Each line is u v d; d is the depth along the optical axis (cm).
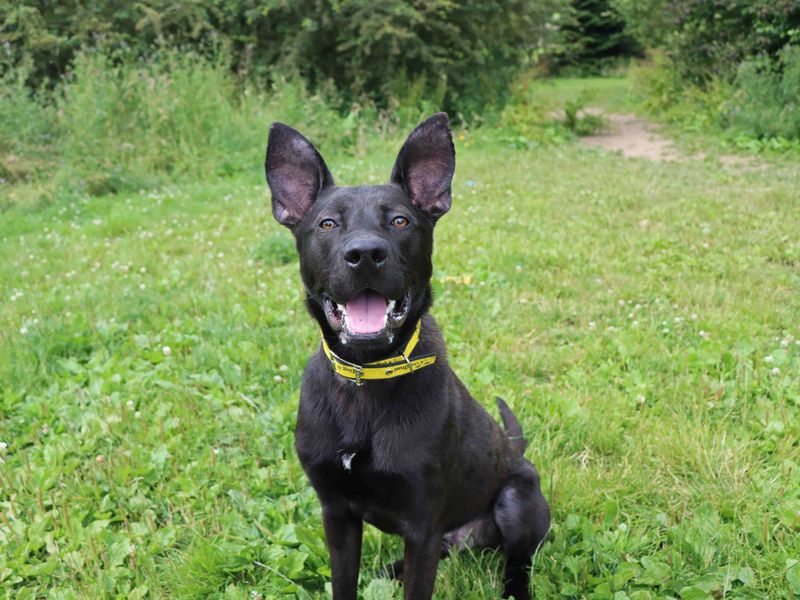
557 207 242
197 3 392
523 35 444
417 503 72
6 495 97
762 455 103
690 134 388
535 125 406
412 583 73
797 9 379
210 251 203
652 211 232
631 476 98
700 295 158
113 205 267
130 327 148
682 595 77
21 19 371
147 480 98
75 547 86
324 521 77
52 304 160
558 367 133
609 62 838
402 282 70
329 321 74
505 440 88
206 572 83
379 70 416
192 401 117
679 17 437
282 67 402
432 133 79
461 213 234
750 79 372
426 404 72
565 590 79
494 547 89
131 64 369
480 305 157
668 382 123
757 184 273
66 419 115
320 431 73
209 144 335
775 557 81
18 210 265
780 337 141
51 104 344
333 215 74
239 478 100
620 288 166
